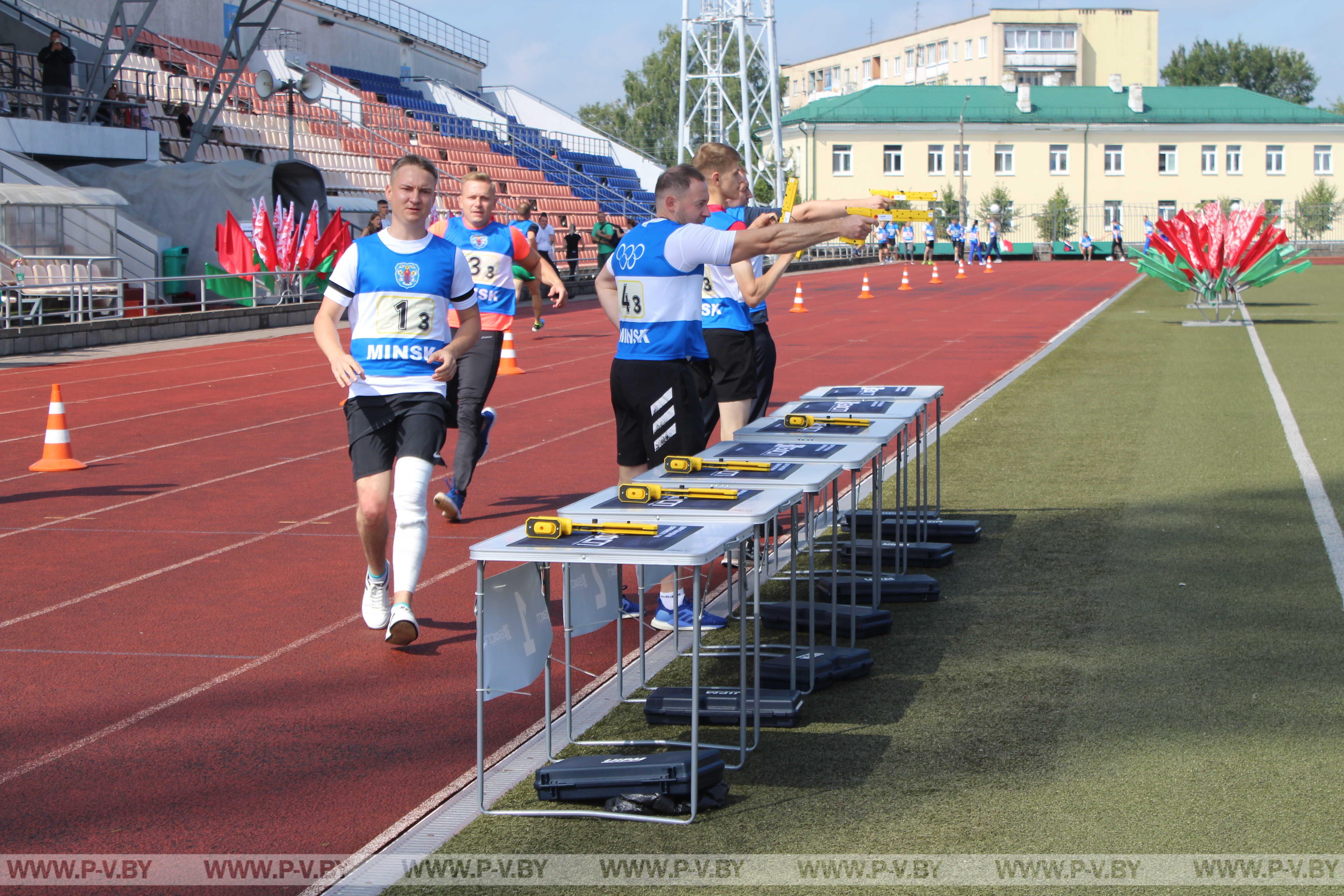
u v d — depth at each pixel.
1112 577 6.38
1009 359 17.89
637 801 3.82
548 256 32.06
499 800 3.98
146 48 34.94
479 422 8.08
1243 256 23.30
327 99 41.34
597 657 5.52
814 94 125.25
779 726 4.50
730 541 3.79
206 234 26.59
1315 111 71.94
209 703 4.96
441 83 54.50
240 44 39.97
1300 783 3.86
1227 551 6.83
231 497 9.10
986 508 8.11
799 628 5.73
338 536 7.89
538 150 51.06
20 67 28.84
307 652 5.61
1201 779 3.91
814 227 5.03
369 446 5.69
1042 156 70.50
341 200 31.33
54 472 10.09
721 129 54.88
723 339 7.10
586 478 9.75
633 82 97.31
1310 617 5.60
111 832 3.82
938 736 4.36
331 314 5.66
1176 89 74.00
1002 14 96.75
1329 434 10.66
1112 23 97.62
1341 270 48.09
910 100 71.38
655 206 5.77
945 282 42.38
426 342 5.70
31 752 4.46
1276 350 18.16
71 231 22.47
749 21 54.47
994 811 3.73
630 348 5.81
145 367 17.92
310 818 3.90
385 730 4.65
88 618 6.12
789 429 5.81
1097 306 29.41
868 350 19.61
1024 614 5.82
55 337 19.92
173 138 31.41
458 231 8.05
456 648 5.66
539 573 4.22
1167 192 71.31
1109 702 4.63
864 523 7.59
